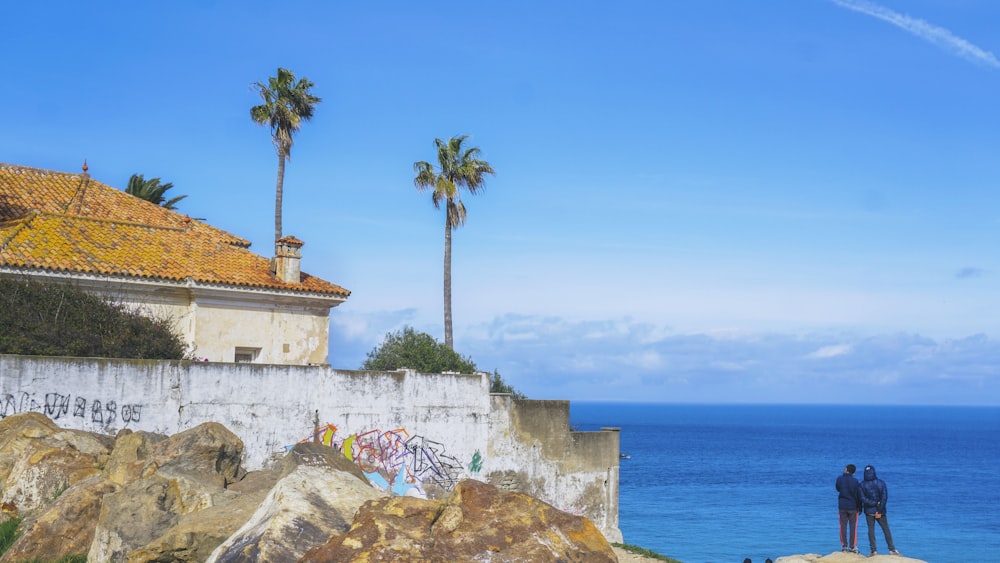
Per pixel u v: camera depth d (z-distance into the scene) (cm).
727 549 5103
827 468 12100
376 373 2952
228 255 3638
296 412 2780
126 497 1803
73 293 2838
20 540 1817
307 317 3559
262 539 1429
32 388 2384
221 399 2659
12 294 2714
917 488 9775
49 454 2108
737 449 16725
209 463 2136
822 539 5609
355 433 2889
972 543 5772
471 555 1384
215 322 3338
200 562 1620
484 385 3206
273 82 5472
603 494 3556
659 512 6881
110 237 3438
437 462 3066
